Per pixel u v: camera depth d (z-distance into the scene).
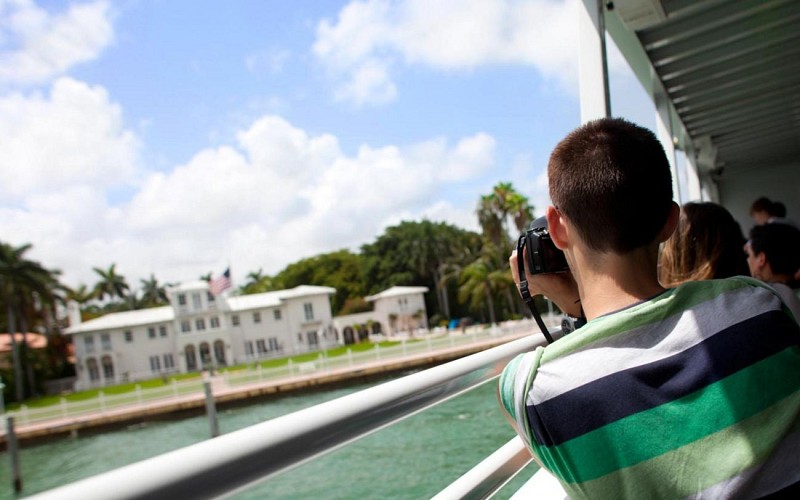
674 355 0.83
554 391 0.84
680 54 5.72
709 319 0.85
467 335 41.12
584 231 0.94
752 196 12.44
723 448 0.77
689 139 8.97
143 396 35.91
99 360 67.31
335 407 0.71
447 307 79.06
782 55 6.12
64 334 70.19
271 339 74.12
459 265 79.94
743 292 0.89
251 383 37.09
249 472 0.55
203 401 33.72
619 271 0.93
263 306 73.81
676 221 0.97
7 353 62.16
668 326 0.86
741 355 0.81
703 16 5.13
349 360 38.75
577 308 1.19
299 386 35.41
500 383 0.94
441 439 10.83
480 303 66.69
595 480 0.81
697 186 9.27
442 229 88.88
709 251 1.89
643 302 0.90
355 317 78.38
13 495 21.81
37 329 71.38
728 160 11.30
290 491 9.58
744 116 8.31
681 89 6.81
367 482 9.41
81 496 0.42
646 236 0.92
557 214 1.02
